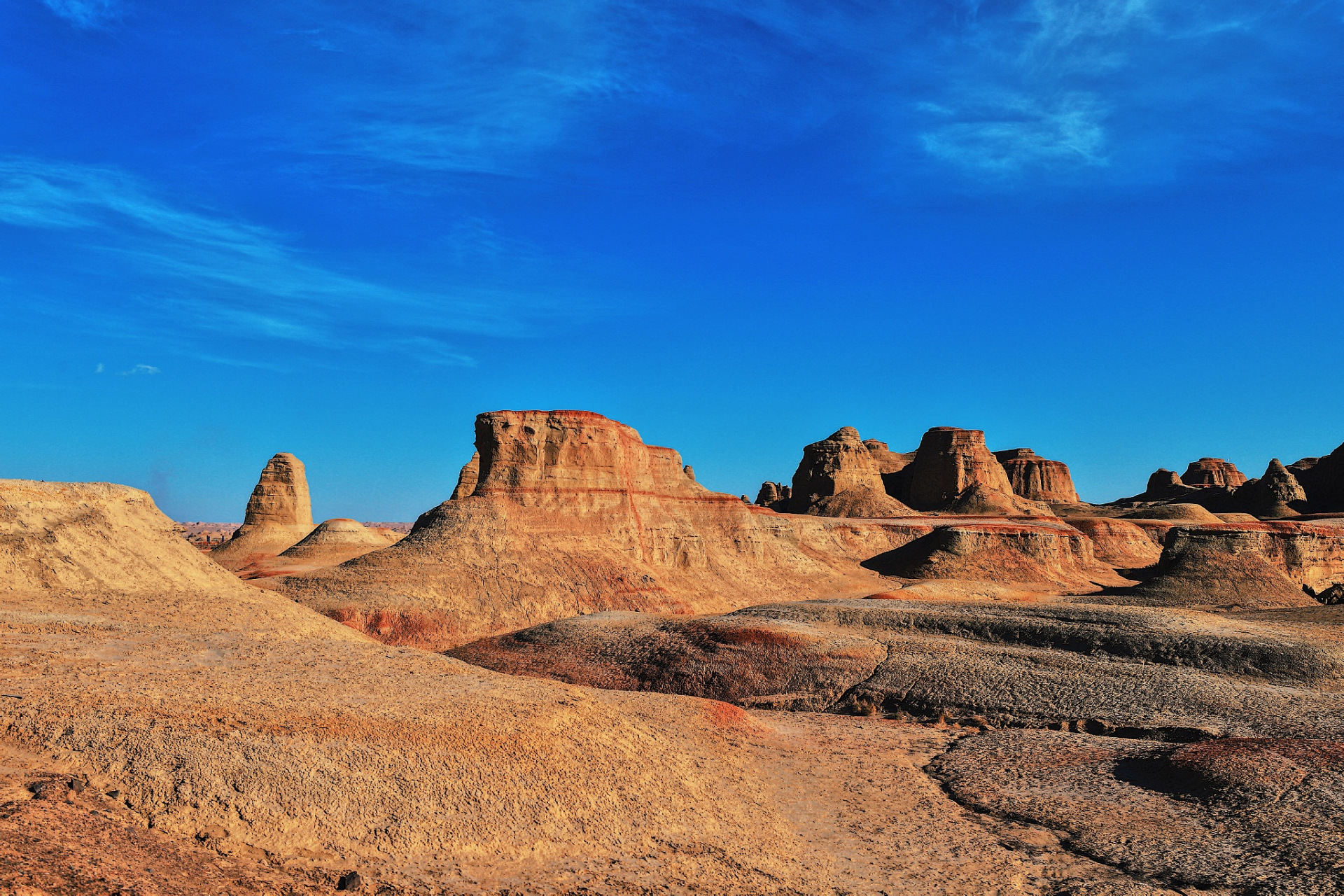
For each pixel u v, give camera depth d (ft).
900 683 121.60
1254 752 83.15
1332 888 58.85
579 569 213.05
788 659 130.00
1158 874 63.46
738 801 71.15
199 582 106.11
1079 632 135.85
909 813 75.51
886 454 604.90
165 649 77.00
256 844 48.01
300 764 54.03
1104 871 64.64
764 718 105.19
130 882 39.42
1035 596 219.61
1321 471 493.36
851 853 65.77
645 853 57.82
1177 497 561.43
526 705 70.90
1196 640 128.47
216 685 65.98
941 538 298.56
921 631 145.69
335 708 63.26
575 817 58.85
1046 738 99.96
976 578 274.36
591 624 154.81
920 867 63.98
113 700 58.54
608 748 68.39
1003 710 111.86
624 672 134.72
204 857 45.19
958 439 493.36
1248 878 61.57
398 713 64.18
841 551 343.05
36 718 54.13
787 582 275.80
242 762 52.65
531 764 61.82
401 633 169.37
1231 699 107.86
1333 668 119.34
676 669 131.13
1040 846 69.36
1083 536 329.93
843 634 141.59
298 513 355.36
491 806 56.59
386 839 51.55
